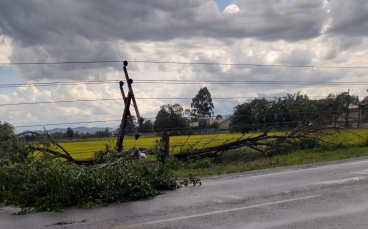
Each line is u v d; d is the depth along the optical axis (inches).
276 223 267.6
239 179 469.1
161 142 639.8
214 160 719.7
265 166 597.3
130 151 541.6
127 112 614.5
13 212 327.0
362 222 267.0
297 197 348.5
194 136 868.0
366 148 823.7
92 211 321.7
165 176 428.5
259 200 339.9
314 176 467.2
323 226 259.0
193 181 447.2
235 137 780.6
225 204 328.5
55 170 344.2
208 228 258.7
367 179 433.7
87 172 371.6
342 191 370.6
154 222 276.8
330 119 862.5
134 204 346.3
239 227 259.6
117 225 272.5
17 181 353.1
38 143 539.8
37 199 337.4
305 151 789.2
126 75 618.2
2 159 450.0
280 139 787.4
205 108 1385.3
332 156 697.0
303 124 814.5
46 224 283.0
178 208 320.2
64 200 342.0
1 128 498.0
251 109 1051.3
